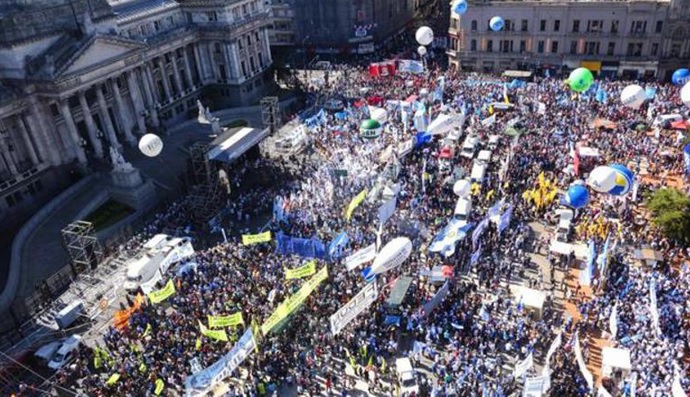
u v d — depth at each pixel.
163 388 39.50
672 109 73.81
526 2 94.69
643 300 42.62
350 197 60.59
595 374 38.16
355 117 80.62
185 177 70.00
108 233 61.66
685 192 56.12
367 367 40.00
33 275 55.69
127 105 81.31
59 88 65.75
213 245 57.09
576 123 72.88
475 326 41.81
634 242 50.94
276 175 70.19
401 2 134.50
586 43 94.69
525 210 56.97
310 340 43.34
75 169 71.81
